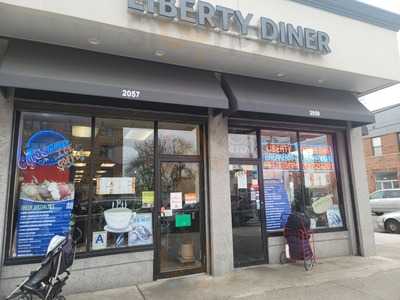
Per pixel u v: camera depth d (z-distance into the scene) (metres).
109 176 5.92
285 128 7.68
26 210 5.25
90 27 4.80
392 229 12.64
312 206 7.87
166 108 6.30
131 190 6.06
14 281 4.94
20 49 4.96
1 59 5.11
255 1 5.98
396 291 5.28
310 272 6.41
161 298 5.05
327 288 5.44
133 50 5.54
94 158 5.82
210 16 5.36
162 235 6.20
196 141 6.77
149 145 6.34
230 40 5.61
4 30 4.84
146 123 6.38
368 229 7.95
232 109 6.21
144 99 5.30
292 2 6.39
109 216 5.82
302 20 6.45
